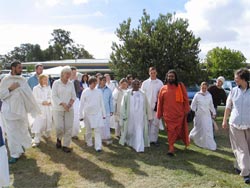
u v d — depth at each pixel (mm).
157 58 15461
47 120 7977
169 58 15531
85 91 7559
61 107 7191
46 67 43875
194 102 8086
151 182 5422
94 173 5898
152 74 8672
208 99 8008
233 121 5543
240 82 5477
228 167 6309
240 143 5527
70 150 7395
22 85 6660
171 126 7156
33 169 6121
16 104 6523
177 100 7121
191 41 15766
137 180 5520
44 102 7898
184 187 5191
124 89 9062
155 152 7484
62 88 7195
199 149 7848
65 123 7316
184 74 15211
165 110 7223
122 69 16203
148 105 7953
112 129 10844
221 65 41531
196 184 5328
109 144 8195
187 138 7480
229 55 41625
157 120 8320
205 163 6586
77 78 10109
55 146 7875
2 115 6512
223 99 9531
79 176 5734
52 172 5953
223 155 7273
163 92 7309
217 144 8469
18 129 6629
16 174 5840
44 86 8047
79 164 6449
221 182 5395
